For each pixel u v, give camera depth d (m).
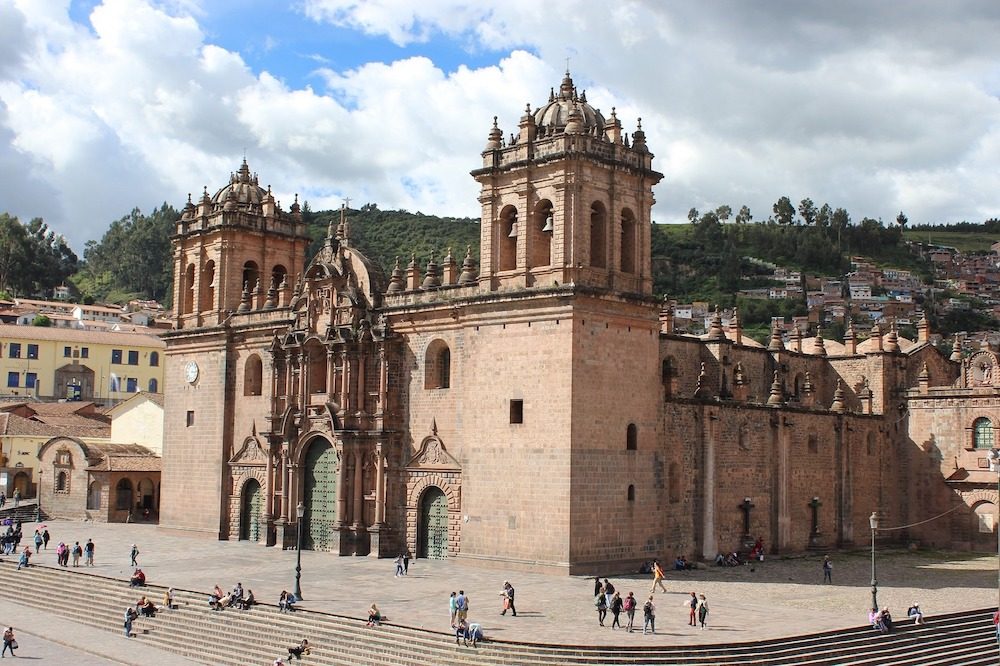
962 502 94.75
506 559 68.56
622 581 65.19
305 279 84.31
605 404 68.19
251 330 90.44
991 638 54.38
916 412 98.56
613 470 68.31
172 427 97.06
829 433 91.00
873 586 52.84
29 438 126.75
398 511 77.25
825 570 69.44
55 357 161.12
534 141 71.06
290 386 84.38
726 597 60.88
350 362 79.25
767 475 83.25
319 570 69.81
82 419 137.88
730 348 89.88
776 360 95.50
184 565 73.00
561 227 68.44
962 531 94.50
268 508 85.31
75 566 72.50
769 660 46.09
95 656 53.41
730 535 78.81
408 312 77.38
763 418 83.19
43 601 67.12
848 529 91.88
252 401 90.25
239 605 57.25
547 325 67.81
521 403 69.19
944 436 96.75
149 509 110.12
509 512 68.75
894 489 98.81
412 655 47.72
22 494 126.50
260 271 96.88
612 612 53.09
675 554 73.69
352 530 77.75
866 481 95.31
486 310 71.50
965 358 104.50
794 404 88.12
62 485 110.31
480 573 67.50
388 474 77.25
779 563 79.69
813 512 88.31
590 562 66.31
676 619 52.88
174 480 96.12
